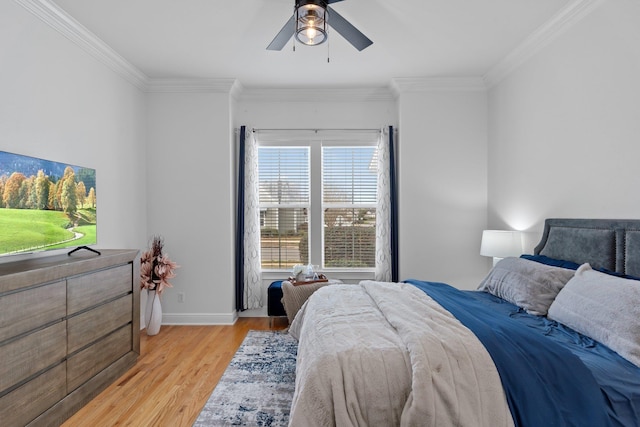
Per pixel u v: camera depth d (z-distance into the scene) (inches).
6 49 86.4
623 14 84.4
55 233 99.1
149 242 157.3
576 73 100.2
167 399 92.4
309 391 56.1
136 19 105.5
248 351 125.3
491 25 110.2
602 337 64.7
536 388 53.7
